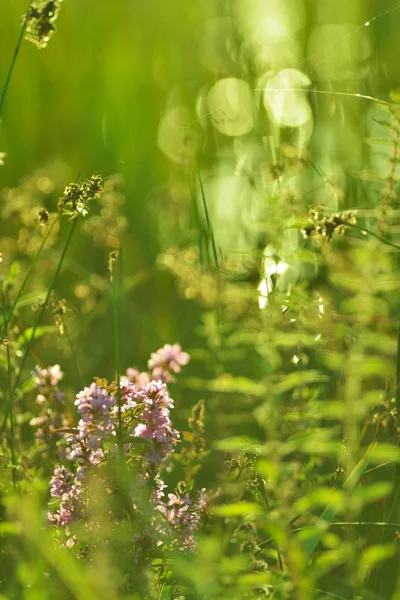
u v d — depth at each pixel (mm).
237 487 4391
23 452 4672
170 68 9797
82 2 10148
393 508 4020
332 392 5520
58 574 3467
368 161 6758
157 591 3730
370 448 4055
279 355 5148
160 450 3727
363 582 3895
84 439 3732
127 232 8477
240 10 9492
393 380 4930
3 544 4340
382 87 7594
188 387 6543
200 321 7395
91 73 9812
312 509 4312
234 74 9008
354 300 5121
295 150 6039
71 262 7395
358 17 8414
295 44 8703
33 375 4730
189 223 8125
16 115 9664
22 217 6926
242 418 5398
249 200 6957
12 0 10062
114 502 3637
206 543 3602
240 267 6215
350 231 5855
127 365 6992
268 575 3416
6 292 5172
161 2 10148
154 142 9289
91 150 9531
